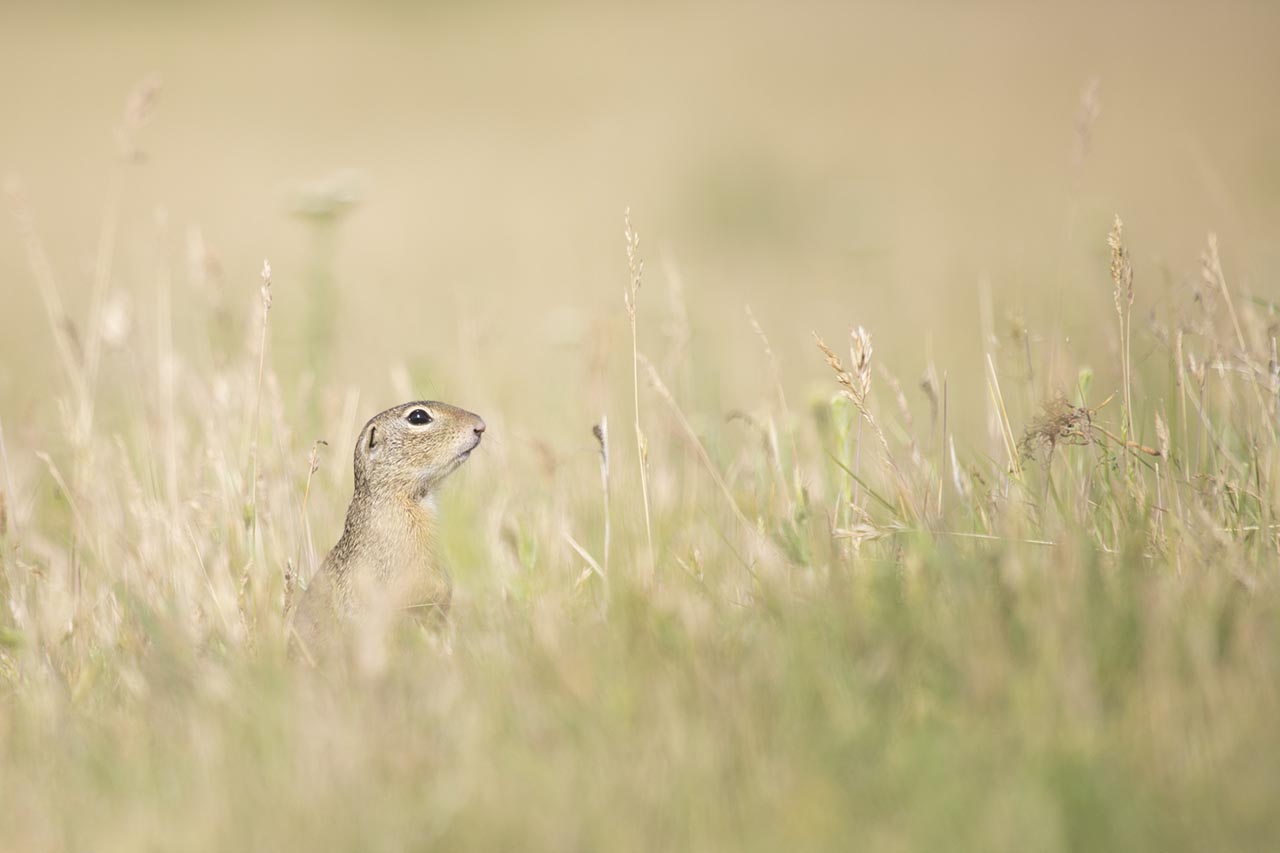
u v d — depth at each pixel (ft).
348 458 100.48
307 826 48.75
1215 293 78.28
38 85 461.37
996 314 149.48
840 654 55.52
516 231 261.85
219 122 397.80
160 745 57.52
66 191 307.99
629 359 140.67
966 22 517.96
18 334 174.91
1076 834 44.01
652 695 54.29
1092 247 140.87
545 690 56.49
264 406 94.94
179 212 278.05
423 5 634.43
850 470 78.13
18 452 112.27
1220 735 48.26
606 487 77.41
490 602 76.54
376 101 430.61
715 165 282.36
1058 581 57.21
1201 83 378.53
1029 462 78.02
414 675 60.34
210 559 82.38
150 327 126.93
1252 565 61.52
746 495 82.23
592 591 72.54
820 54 476.95
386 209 292.81
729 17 574.15
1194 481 70.95
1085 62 428.56
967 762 47.96
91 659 71.15
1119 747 48.26
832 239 227.20
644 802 48.24
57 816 52.49
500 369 138.41
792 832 45.83
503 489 97.91
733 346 163.12
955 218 246.47
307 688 59.21
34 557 88.63
